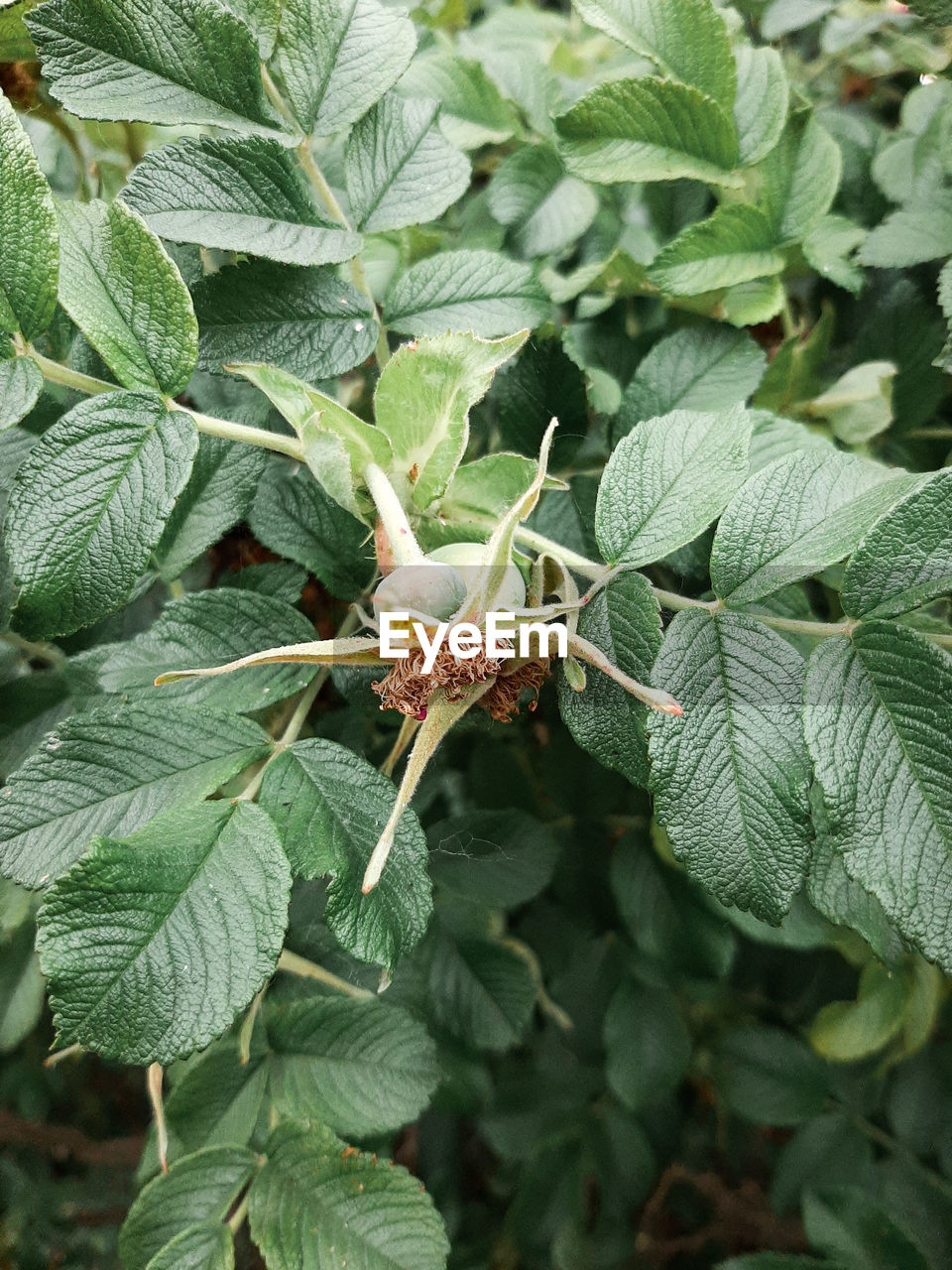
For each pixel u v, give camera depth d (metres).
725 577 0.13
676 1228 0.29
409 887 0.13
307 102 0.16
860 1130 0.25
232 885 0.12
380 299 0.23
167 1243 0.15
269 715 0.20
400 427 0.14
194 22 0.14
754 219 0.19
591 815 0.23
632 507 0.14
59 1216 0.32
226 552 0.22
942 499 0.13
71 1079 0.33
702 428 0.14
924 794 0.12
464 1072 0.22
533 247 0.22
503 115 0.22
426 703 0.12
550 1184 0.26
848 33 0.24
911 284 0.21
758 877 0.12
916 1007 0.22
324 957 0.19
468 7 0.29
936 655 0.12
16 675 0.20
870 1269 0.21
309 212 0.15
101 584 0.13
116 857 0.12
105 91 0.14
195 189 0.15
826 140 0.19
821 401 0.22
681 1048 0.24
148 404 0.13
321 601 0.20
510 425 0.19
